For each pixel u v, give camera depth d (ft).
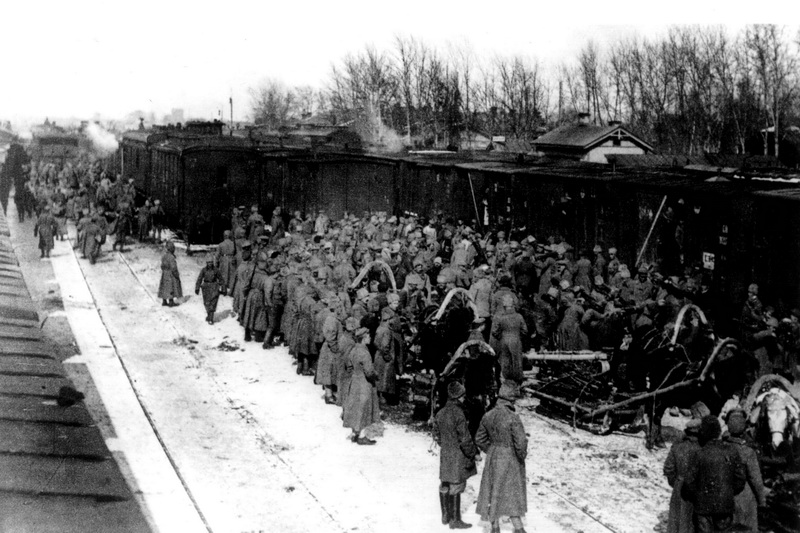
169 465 36.65
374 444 39.93
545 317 53.01
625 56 132.36
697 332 39.99
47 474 34.58
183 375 51.96
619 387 41.24
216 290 66.64
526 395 48.47
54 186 127.13
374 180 112.98
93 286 80.23
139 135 139.23
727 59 118.62
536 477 35.24
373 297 50.19
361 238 84.58
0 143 153.38
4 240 106.11
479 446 29.68
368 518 31.42
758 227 51.85
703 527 25.52
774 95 108.17
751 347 42.47
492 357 40.42
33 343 57.47
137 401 45.93
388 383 45.68
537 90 148.36
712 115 121.29
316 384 46.80
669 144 126.93
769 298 50.70
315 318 50.01
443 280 60.85
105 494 33.01
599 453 38.32
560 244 71.20
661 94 128.06
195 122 135.13
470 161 102.63
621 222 69.72
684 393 37.40
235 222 97.86
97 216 94.48
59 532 29.17
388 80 139.85
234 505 32.58
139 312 70.23
